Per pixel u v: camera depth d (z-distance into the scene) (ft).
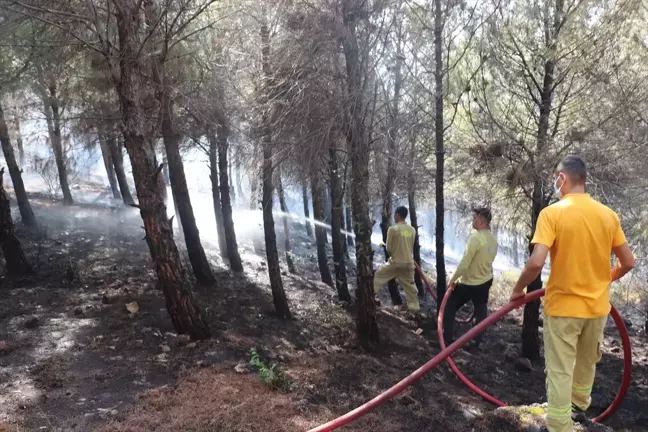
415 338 23.48
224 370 15.69
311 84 19.19
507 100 20.59
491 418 13.02
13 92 25.44
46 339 18.10
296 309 27.07
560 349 10.76
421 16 21.33
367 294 21.06
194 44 23.93
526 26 19.04
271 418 12.51
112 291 24.90
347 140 20.13
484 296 21.47
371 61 19.61
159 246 18.01
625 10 17.49
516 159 20.16
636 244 21.12
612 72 18.38
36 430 11.76
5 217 26.25
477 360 21.08
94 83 25.79
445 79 22.81
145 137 17.53
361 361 18.37
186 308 18.47
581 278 10.46
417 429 12.91
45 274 27.27
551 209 10.76
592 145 18.75
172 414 12.57
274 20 20.88
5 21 19.17
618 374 20.11
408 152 23.68
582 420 12.10
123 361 16.26
